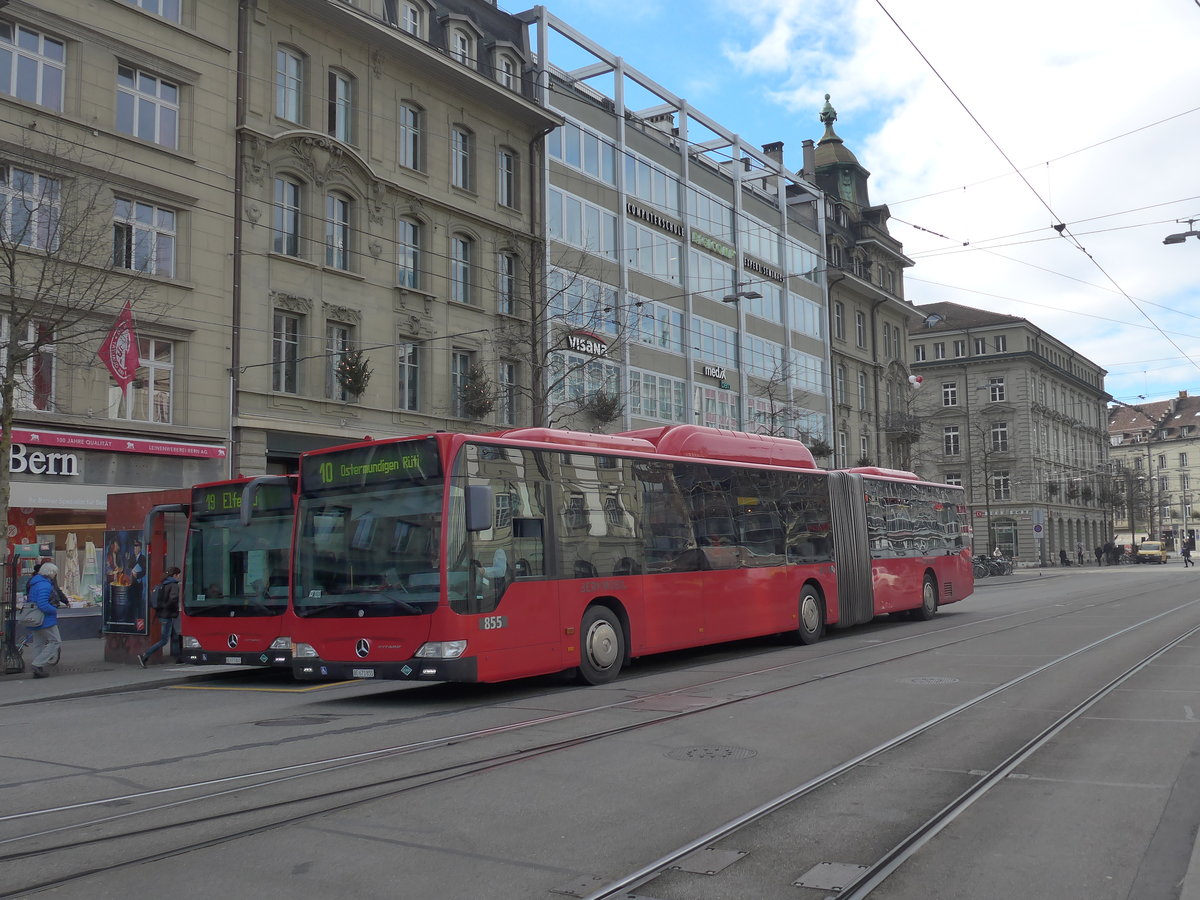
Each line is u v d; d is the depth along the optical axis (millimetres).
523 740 8977
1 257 18016
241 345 23656
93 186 20203
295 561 12188
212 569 15555
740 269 43688
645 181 38094
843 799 6754
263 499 15195
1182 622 20281
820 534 18641
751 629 16062
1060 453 85500
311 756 8570
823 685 12086
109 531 18016
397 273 27641
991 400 80375
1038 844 5730
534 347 27734
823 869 5289
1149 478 97812
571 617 12531
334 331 26125
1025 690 11367
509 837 5934
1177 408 129875
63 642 20938
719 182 43156
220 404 23172
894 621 22797
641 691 12102
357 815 6477
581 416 32938
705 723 9633
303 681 15344
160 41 22500
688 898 4891
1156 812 6363
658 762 7914
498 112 31297
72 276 17328
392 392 27141
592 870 5324
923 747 8391
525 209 32031
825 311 51375
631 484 13992
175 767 8359
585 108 35250
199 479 22672
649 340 37312
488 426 29625
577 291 33938
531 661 11828
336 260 26250
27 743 9992
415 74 28500
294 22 25391
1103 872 5242
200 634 15453
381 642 11305
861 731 9086
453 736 9320
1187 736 8672
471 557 11305
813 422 49375
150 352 22109
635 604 13648
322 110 25969
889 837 5859
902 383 60750
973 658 14578
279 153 24797
